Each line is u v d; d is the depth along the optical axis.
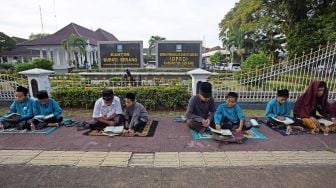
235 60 34.44
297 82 6.86
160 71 13.03
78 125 5.16
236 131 4.45
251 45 27.36
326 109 4.94
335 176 3.02
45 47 25.42
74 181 2.93
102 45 13.57
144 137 4.44
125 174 3.09
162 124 5.36
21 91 4.98
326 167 3.25
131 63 13.59
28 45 25.00
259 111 6.75
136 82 7.56
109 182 2.91
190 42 12.87
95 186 2.82
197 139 4.31
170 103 6.79
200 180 2.95
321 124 4.69
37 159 3.50
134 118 4.70
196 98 4.85
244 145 4.04
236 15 20.36
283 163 3.37
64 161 3.44
